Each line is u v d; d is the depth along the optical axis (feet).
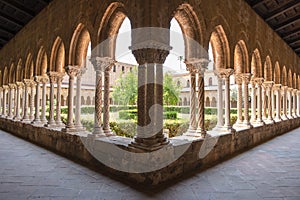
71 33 18.61
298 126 41.73
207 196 9.71
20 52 30.22
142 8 11.85
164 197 9.61
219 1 17.54
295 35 35.42
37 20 25.63
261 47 25.54
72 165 14.49
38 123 24.52
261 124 25.09
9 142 22.80
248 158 16.37
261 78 25.25
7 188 10.51
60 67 22.11
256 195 9.84
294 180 11.76
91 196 9.68
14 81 31.99
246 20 22.16
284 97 36.47
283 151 18.76
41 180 11.64
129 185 10.98
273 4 25.27
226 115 18.78
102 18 15.37
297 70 44.73
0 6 26.84
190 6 14.42
